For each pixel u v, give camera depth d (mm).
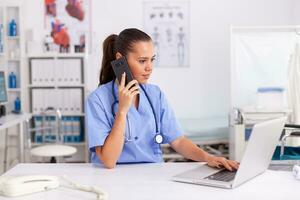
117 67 1686
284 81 3695
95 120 1741
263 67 3699
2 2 4203
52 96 4199
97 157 1798
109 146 1669
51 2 4457
